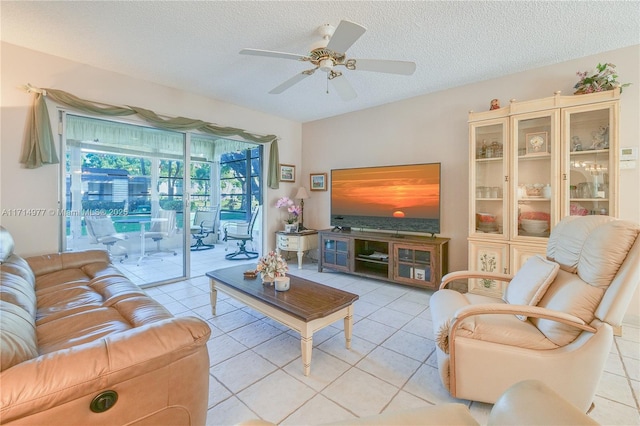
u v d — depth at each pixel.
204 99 3.94
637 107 2.53
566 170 2.61
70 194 3.07
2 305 1.22
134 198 3.56
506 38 2.44
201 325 1.19
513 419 0.83
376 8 2.05
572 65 2.83
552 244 1.90
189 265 4.00
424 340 2.29
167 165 3.79
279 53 2.05
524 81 3.08
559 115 2.62
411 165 3.75
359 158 4.50
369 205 4.12
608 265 1.41
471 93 3.42
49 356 0.90
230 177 6.22
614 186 2.43
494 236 2.99
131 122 3.34
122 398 0.97
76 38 2.50
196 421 1.18
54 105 2.85
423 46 2.57
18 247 2.69
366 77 3.25
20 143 2.67
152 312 1.65
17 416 0.79
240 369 1.90
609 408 1.53
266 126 4.74
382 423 0.94
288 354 2.08
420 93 3.75
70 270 2.54
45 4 2.03
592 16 2.13
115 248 3.47
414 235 3.86
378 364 1.96
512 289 1.92
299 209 4.92
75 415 0.88
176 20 2.22
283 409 1.54
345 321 2.14
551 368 1.40
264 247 4.91
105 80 3.11
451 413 0.99
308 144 5.23
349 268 4.05
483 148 3.16
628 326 2.49
